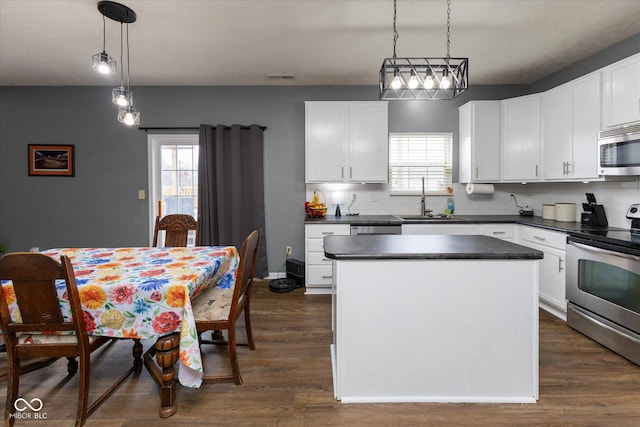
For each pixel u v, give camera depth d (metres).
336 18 2.57
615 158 2.55
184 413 1.74
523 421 1.66
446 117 4.23
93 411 1.74
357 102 3.90
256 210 4.17
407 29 2.74
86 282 1.67
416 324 1.81
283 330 2.74
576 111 2.99
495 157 3.82
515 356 1.80
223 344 2.37
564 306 2.80
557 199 3.73
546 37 2.89
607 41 2.98
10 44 2.96
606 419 1.67
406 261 1.78
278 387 1.96
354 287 1.80
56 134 4.17
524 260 1.78
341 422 1.67
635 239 2.26
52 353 1.62
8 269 1.46
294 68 3.59
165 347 1.67
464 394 1.82
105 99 4.18
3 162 4.16
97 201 4.23
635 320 2.14
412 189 4.30
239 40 2.92
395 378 1.83
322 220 3.71
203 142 4.05
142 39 2.88
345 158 3.92
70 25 2.63
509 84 4.14
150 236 4.26
